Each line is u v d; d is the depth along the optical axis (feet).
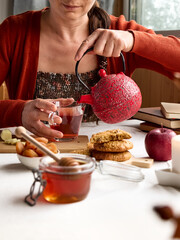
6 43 4.99
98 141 2.69
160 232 1.50
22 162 2.53
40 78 4.97
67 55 4.95
